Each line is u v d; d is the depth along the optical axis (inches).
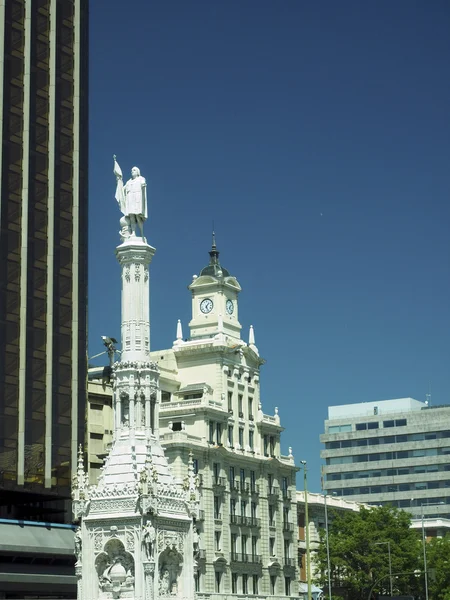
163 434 4798.2
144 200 2151.8
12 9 4675.2
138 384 2037.4
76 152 4827.8
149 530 1888.5
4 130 4527.6
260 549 5226.4
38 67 4744.1
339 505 6683.1
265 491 5374.0
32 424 4375.0
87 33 5027.1
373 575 5477.4
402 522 5629.9
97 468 5191.9
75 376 4596.5
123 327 2082.9
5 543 4045.3
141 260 2103.8
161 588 1934.1
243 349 5447.8
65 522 4512.8
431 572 5241.1
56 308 4589.1
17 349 4384.8
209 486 4877.0
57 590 4244.6
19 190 4552.2
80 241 4756.4
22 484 4266.7
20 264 4480.8
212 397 5216.5
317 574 6087.6
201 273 5610.2
